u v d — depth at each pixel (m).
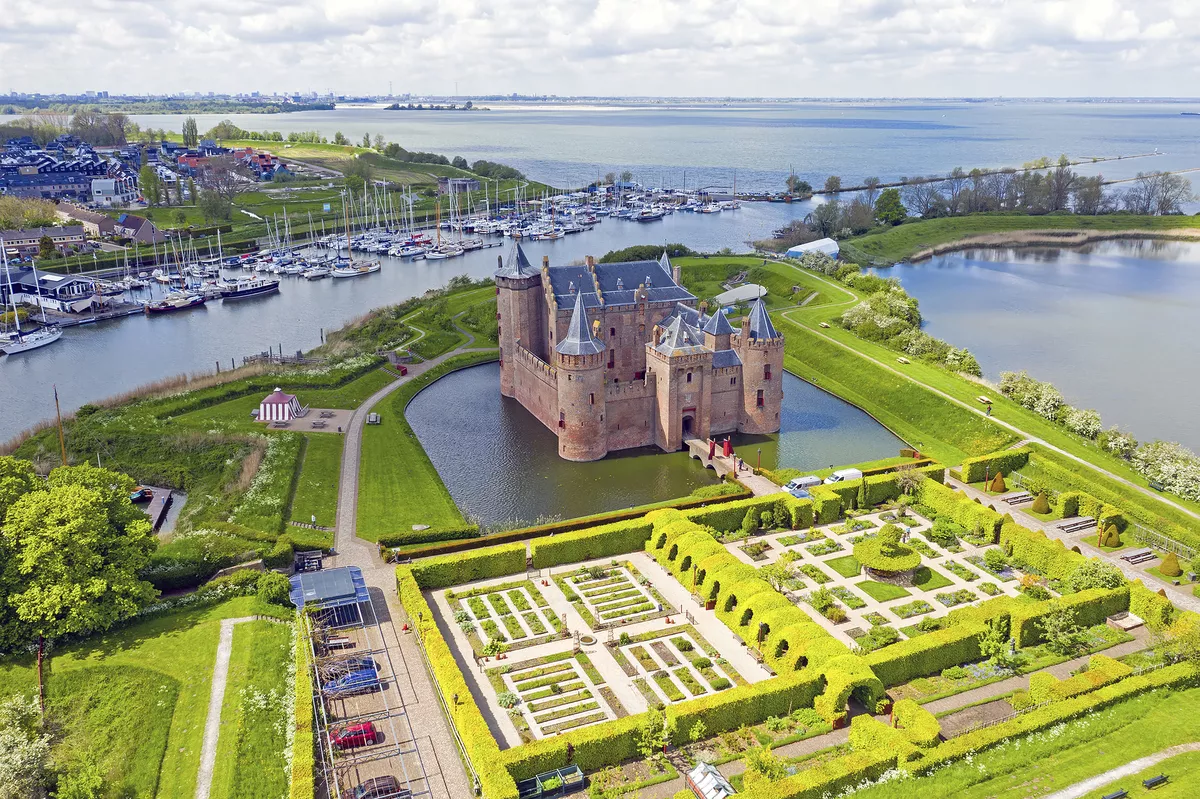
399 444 133.00
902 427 145.50
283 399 139.62
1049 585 94.38
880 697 73.12
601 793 64.31
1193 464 117.75
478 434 142.88
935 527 105.69
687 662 81.38
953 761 65.75
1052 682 73.00
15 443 129.25
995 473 122.94
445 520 108.75
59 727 67.94
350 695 75.69
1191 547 101.25
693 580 93.56
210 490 113.44
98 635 80.31
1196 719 70.12
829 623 87.25
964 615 84.31
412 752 69.00
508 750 65.62
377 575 95.50
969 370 165.62
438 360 177.62
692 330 136.12
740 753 68.69
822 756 68.38
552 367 137.88
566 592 93.69
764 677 78.88
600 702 75.31
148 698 72.50
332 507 110.81
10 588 77.50
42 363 185.50
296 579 88.81
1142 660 80.19
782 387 156.75
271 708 72.00
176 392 146.38
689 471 130.25
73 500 80.00
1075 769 64.31
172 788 64.00
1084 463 123.31
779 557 101.88
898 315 195.62
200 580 91.75
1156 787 62.19
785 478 120.31
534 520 113.00
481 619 88.31
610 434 136.25
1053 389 145.38
